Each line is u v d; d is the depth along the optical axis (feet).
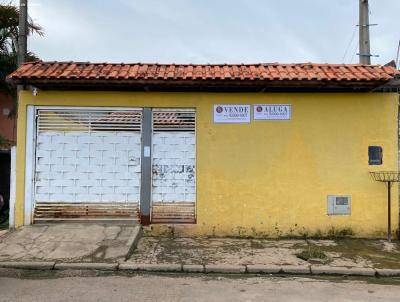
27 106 31.14
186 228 30.81
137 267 23.99
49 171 31.27
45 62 31.83
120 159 31.27
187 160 31.27
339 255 26.76
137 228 30.14
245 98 31.12
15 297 19.27
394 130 31.27
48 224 30.86
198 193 30.99
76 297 19.35
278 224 30.96
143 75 29.25
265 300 19.42
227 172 31.01
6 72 53.78
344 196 31.04
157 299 19.26
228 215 30.96
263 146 31.04
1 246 26.86
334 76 29.37
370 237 30.99
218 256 26.14
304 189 31.01
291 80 28.96
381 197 31.17
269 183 30.99
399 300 19.69
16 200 31.09
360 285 22.11
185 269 23.97
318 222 30.96
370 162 31.19
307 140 31.09
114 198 31.19
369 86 29.73
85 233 29.04
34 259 24.80
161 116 31.27
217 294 20.17
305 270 23.93
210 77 28.84
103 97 30.99
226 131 31.07
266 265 24.41
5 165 38.50
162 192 31.19
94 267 23.97
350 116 31.19
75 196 31.22
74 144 31.27
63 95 30.99
